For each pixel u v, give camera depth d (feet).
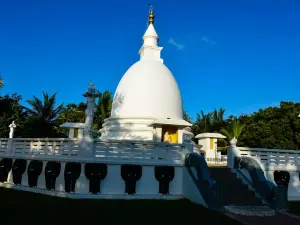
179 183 49.83
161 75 74.18
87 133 47.88
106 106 128.47
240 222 34.94
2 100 98.63
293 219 37.91
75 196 44.32
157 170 48.34
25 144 56.65
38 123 107.86
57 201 42.22
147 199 46.62
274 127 118.01
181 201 46.11
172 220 34.40
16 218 32.71
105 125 75.72
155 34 85.35
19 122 106.11
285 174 54.54
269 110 126.93
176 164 49.75
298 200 54.08
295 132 115.44
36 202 41.60
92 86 52.21
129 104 71.26
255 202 44.98
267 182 45.83
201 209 40.68
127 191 46.52
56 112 116.67
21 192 50.01
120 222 32.63
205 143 98.78
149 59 81.41
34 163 51.49
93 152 46.34
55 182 47.98
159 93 71.20
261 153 56.24
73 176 44.86
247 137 121.49
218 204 40.98
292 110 119.75
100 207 39.47
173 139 62.34
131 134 66.85
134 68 77.41
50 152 51.16
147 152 49.34
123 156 47.96
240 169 52.39
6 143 61.05
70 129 80.94
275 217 38.58
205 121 137.39
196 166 45.73
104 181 46.03
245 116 147.13
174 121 61.52
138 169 47.29
